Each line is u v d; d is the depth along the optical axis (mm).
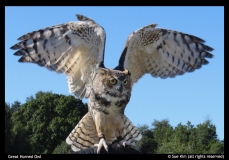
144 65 10062
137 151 8664
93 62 9352
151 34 9516
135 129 9578
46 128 30312
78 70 9578
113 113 9219
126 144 8648
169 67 10070
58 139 30125
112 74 8992
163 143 29203
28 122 30938
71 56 9484
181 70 10055
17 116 31234
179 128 27875
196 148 25812
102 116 9188
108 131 9406
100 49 9227
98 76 9125
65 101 31188
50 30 9328
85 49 9344
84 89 9625
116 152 8445
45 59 9484
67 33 9289
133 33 9359
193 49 9859
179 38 9766
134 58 9781
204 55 9891
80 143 9812
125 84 9047
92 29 9156
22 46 9312
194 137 26438
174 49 9883
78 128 9719
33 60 9430
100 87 9031
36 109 31438
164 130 33531
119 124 9359
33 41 9344
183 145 26375
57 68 9594
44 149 29641
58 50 9438
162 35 9664
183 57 9938
